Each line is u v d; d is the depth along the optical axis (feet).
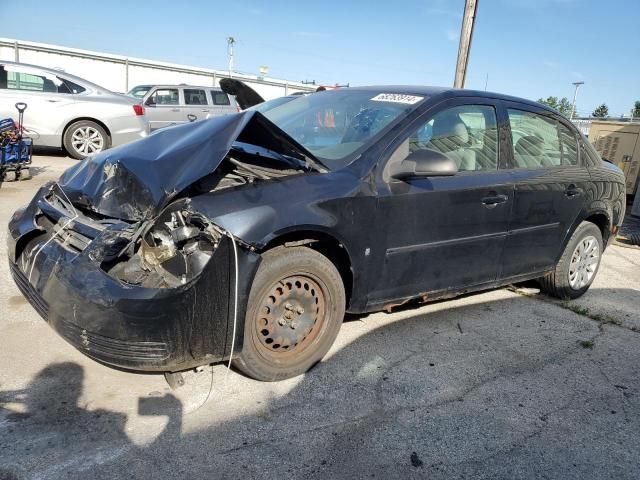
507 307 15.01
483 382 10.71
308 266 9.66
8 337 10.64
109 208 9.32
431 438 8.78
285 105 14.03
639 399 10.56
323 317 10.30
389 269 10.98
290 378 10.14
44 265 9.04
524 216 13.35
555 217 14.30
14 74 30.89
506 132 13.25
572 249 15.26
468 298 15.46
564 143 15.10
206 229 8.41
